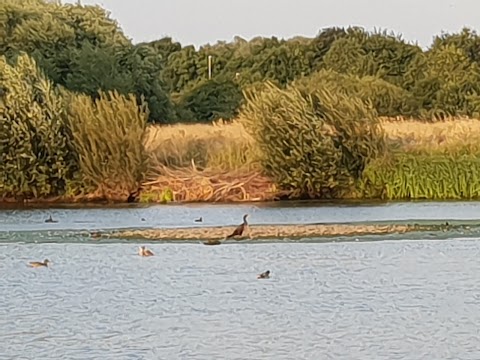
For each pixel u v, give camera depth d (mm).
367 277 28688
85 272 29797
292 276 28844
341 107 50219
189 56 93750
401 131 53969
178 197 50000
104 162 49625
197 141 52406
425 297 25766
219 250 34000
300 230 37688
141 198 50031
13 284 28000
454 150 51031
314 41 91188
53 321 23312
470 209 45219
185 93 82500
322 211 45156
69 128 49594
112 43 73438
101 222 41688
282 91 50969
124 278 28812
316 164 50000
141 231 37812
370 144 50094
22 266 30953
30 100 49188
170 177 50562
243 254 33031
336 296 25984
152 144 52031
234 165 50906
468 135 52344
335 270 29938
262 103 50375
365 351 20359
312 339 21391
